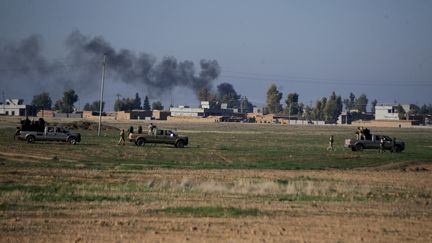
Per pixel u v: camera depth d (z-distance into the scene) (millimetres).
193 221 74000
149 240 62469
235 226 71188
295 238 64750
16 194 94188
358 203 94625
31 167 142625
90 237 63562
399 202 97562
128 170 142625
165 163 167750
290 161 193250
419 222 77500
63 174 129625
